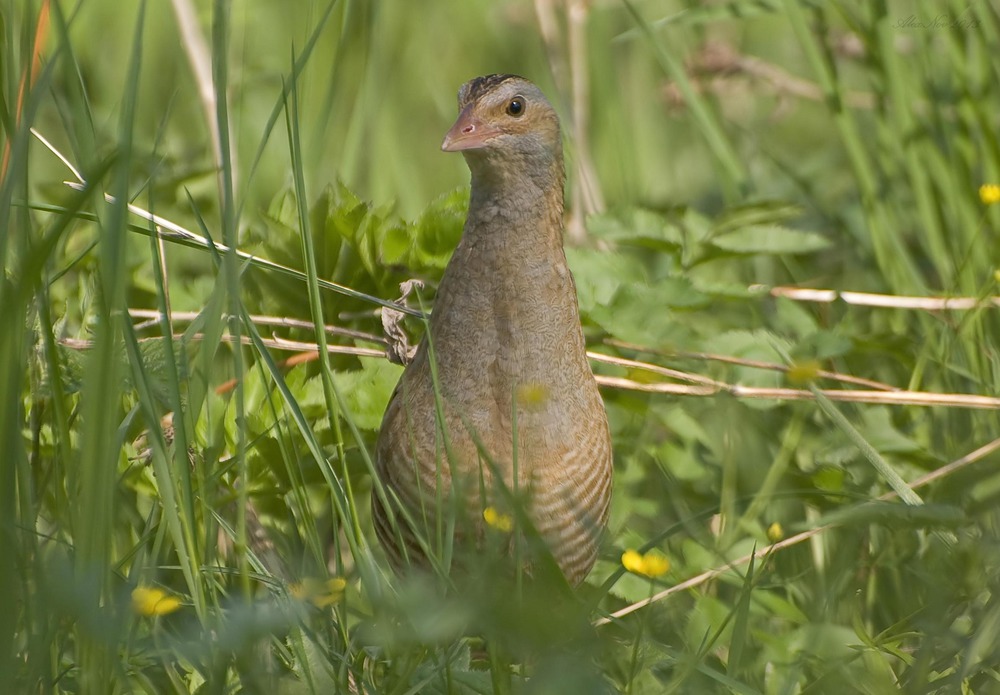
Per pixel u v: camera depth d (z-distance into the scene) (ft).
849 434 24.08
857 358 32.19
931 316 31.81
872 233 32.91
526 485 23.32
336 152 37.27
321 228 28.22
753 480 28.07
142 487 24.21
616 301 28.99
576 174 35.40
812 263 37.22
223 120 18.83
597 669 19.35
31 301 20.12
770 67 40.98
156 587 20.42
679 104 39.19
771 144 43.70
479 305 24.22
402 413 24.21
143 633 21.58
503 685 18.93
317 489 27.45
